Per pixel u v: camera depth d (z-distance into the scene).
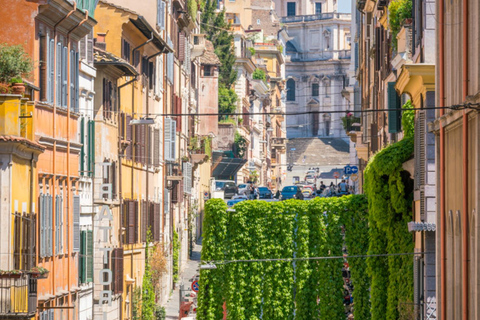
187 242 98.75
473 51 31.48
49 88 42.22
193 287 62.75
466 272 32.56
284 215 59.59
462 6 33.81
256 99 167.75
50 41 42.53
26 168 37.69
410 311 46.62
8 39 40.38
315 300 59.03
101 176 52.78
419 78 41.03
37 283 39.31
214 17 146.62
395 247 48.97
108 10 59.53
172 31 84.44
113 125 56.97
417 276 45.19
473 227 31.67
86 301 50.56
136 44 65.31
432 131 39.16
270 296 59.62
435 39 38.66
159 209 73.75
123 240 60.41
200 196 114.88
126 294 60.97
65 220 45.19
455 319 35.41
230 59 142.50
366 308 57.19
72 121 46.72
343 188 119.56
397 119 51.03
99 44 57.75
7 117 35.62
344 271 65.38
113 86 57.44
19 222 36.31
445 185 37.38
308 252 59.25
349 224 58.41
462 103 32.16
